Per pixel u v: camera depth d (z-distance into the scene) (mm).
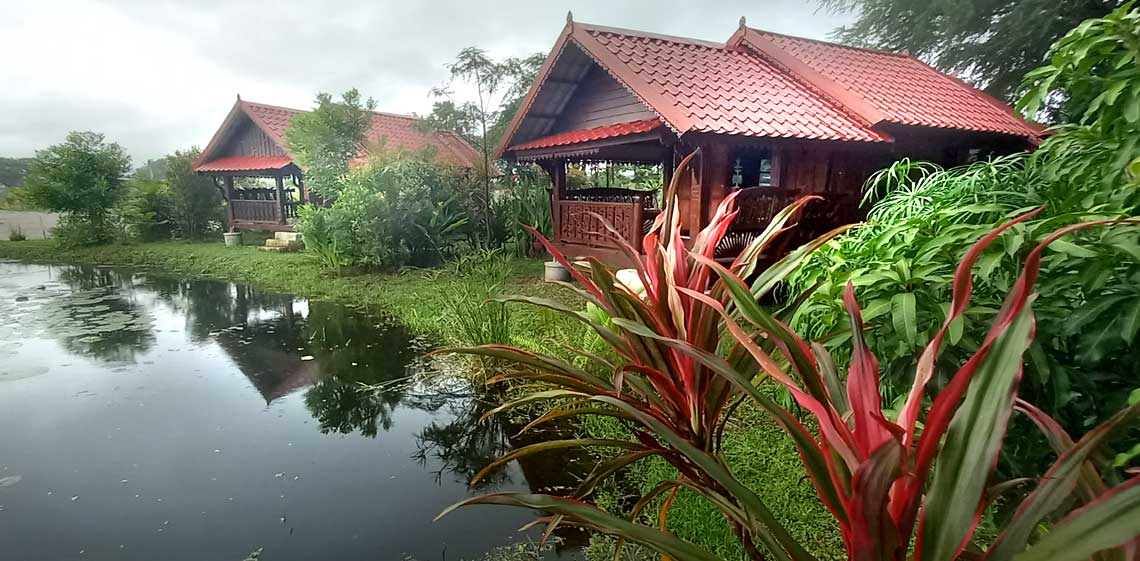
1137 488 579
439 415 3684
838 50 8398
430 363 4668
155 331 5934
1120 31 1735
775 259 5715
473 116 10133
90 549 2246
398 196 9125
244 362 4824
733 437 2840
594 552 2154
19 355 5059
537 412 3564
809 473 806
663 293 1409
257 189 15539
